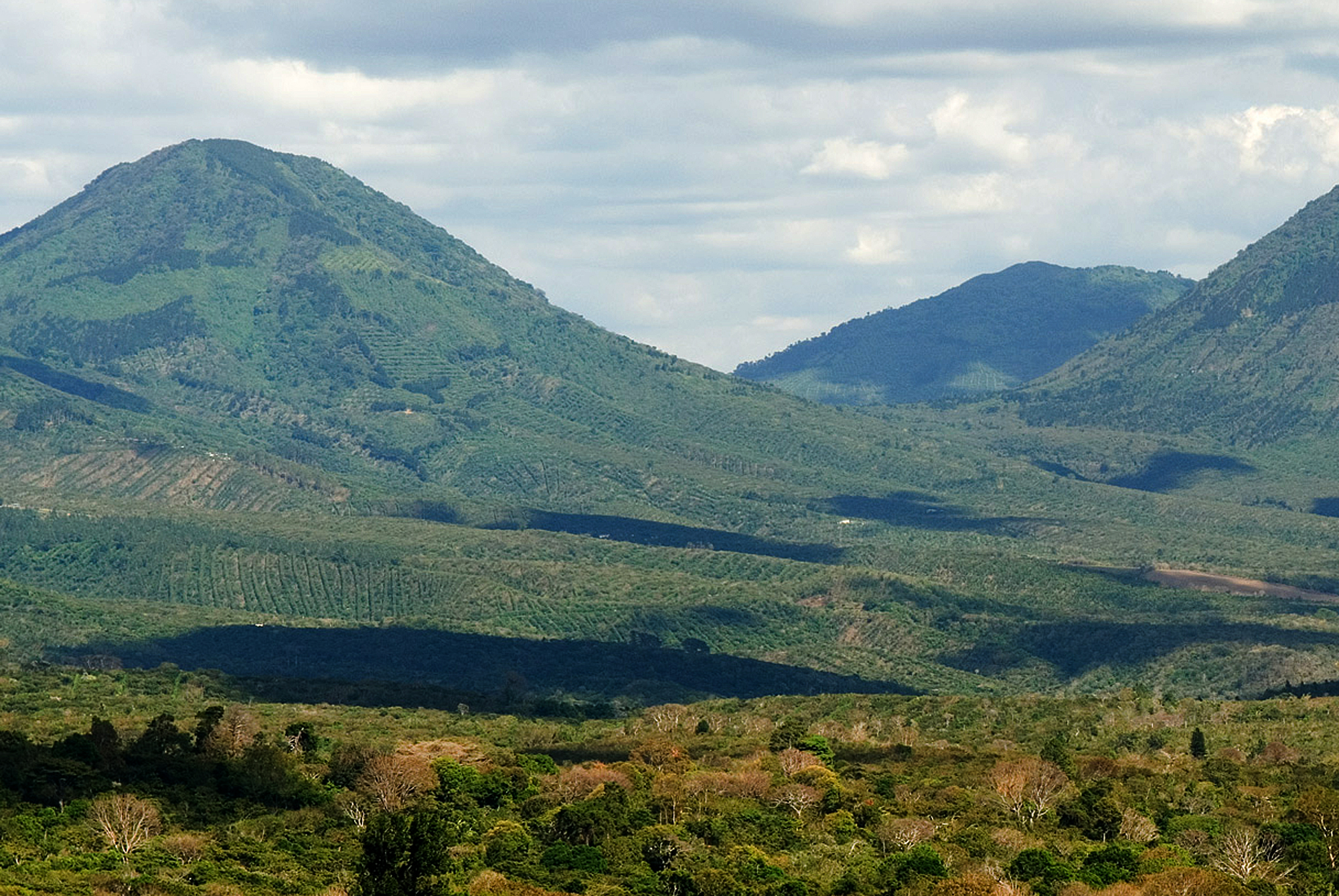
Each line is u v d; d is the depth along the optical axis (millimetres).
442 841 177000
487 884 195000
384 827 175000
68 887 189500
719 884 199625
